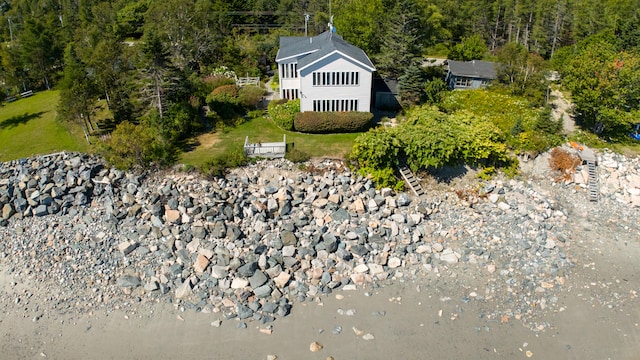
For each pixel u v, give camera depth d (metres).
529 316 29.11
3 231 36.94
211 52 69.44
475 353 26.70
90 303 30.61
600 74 44.81
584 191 41.19
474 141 41.72
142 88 46.75
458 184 41.78
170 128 44.91
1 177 40.97
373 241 34.78
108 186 39.69
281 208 37.03
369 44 61.75
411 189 40.69
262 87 60.72
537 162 43.59
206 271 32.41
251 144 42.91
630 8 77.19
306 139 45.72
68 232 36.41
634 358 26.34
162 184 39.81
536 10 82.50
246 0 94.12
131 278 31.83
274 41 75.75
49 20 75.38
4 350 27.64
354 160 41.41
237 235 34.66
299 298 30.55
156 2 70.75
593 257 34.06
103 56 47.44
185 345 27.58
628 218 38.25
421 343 27.39
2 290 31.84
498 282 31.77
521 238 35.72
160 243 34.84
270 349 27.16
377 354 26.75
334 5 89.00
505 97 53.44
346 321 28.94
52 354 27.28
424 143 40.50
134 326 28.94
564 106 53.03
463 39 79.81
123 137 40.34
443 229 36.69
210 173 39.91
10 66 62.09
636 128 47.19
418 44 58.16
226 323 28.97
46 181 39.94
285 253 33.25
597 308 29.66
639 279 31.97
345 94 48.09
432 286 31.53
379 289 31.34
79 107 44.50
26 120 51.41
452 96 54.09
